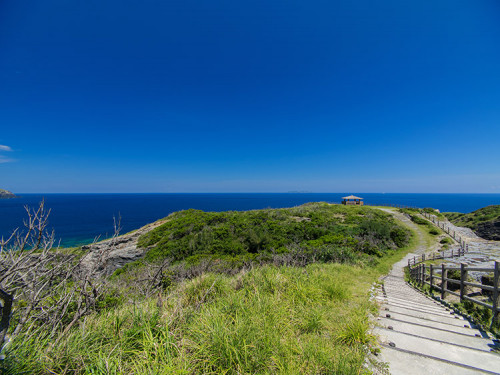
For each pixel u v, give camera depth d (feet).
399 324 14.10
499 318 14.33
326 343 10.52
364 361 9.05
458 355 10.36
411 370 9.02
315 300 16.19
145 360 7.73
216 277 18.29
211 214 87.81
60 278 11.04
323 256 45.83
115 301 14.98
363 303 16.99
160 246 61.05
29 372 7.29
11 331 9.04
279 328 11.30
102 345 9.22
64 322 11.52
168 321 10.49
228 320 10.87
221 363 8.34
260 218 83.51
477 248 67.10
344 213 106.32
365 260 48.65
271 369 8.29
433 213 125.70
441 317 16.53
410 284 35.22
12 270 7.50
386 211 131.03
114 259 60.90
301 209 113.70
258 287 16.58
